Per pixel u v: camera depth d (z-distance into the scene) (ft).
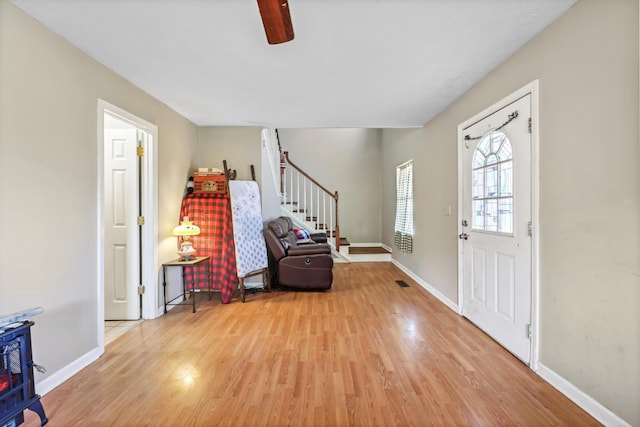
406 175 18.30
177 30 6.77
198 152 14.48
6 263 5.81
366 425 5.50
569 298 6.24
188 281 13.09
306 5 5.91
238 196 13.35
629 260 5.06
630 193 5.03
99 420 5.64
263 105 11.61
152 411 5.89
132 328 9.98
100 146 8.16
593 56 5.64
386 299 13.10
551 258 6.71
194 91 10.22
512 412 5.81
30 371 5.39
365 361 7.75
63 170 7.05
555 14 6.31
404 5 5.94
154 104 10.79
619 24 5.17
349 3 5.86
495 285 8.84
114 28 6.68
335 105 11.68
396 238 20.38
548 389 6.53
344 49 7.59
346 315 11.14
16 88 5.98
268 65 8.41
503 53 7.87
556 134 6.53
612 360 5.33
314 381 6.87
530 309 7.33
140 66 8.44
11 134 5.90
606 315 5.44
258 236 14.15
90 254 7.82
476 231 9.87
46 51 6.61
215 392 6.48
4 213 5.79
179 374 7.20
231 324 10.32
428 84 9.78
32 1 5.76
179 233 11.48
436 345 8.64
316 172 24.99
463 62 8.32
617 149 5.23
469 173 10.27
